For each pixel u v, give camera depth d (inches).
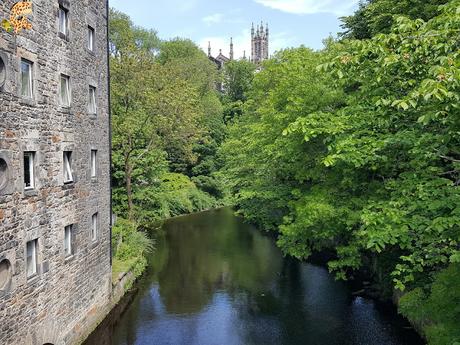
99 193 631.2
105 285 653.9
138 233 1005.8
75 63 539.8
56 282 476.1
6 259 374.6
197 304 731.4
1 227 366.9
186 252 1075.3
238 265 960.3
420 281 478.3
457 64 225.9
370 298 733.9
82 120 563.5
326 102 578.6
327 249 1002.1
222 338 603.5
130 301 741.3
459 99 235.3
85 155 574.9
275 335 612.1
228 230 1365.7
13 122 386.3
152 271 914.7
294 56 907.4
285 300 745.6
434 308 359.6
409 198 331.0
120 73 1067.9
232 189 1300.4
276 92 716.0
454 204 293.9
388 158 368.5
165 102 1112.8
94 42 620.1
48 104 459.8
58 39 486.9
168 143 1246.3
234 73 2502.5
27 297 410.0
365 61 303.9
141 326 641.6
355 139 350.3
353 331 614.5
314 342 587.8
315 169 571.2
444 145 293.9
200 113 1587.1
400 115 343.0
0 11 364.8
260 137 847.7
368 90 351.3
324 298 749.9
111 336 609.0
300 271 908.0
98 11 634.8
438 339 349.7
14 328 386.6
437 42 264.4
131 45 1113.4
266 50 5022.1
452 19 255.6
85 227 570.6
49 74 463.2
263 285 825.5
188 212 1742.1
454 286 346.0
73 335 523.8
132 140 1106.7
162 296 767.7
